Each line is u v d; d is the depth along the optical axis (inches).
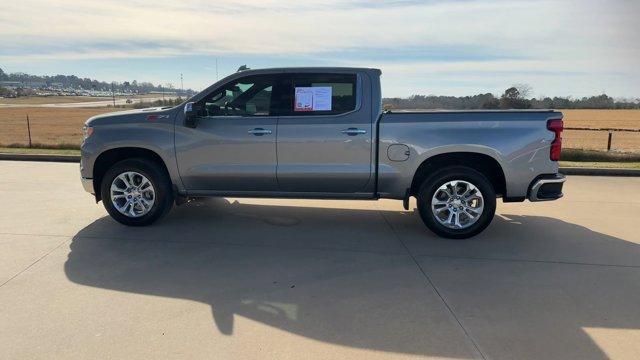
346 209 280.8
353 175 222.2
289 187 228.8
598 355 124.5
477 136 215.0
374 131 219.3
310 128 221.0
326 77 223.0
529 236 229.3
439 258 197.5
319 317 143.7
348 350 125.6
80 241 213.3
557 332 136.3
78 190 319.9
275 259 194.4
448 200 221.1
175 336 131.3
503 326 139.4
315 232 233.1
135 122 231.0
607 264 191.8
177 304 151.3
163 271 179.6
